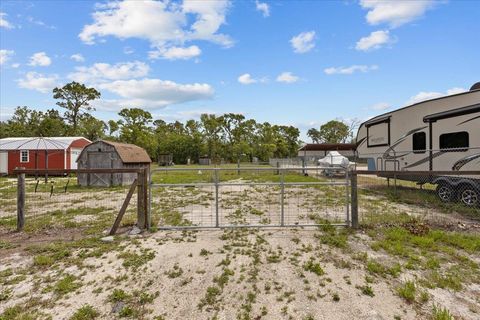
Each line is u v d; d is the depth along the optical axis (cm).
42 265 428
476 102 852
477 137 845
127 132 4922
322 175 2034
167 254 466
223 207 851
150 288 367
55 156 2253
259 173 2300
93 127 5012
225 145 5638
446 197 902
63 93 5231
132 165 1620
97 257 455
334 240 521
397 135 1173
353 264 429
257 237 548
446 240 525
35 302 335
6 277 393
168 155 4881
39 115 5209
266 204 897
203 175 2123
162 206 866
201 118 5772
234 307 329
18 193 609
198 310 324
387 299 339
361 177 1717
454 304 329
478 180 818
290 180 1664
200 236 557
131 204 930
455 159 894
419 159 1045
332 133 7100
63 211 809
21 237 563
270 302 337
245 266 424
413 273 401
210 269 416
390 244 503
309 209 815
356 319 304
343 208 823
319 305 330
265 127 5959
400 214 707
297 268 418
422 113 1035
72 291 359
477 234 564
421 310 318
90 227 626
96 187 1459
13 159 2250
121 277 391
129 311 318
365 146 1438
